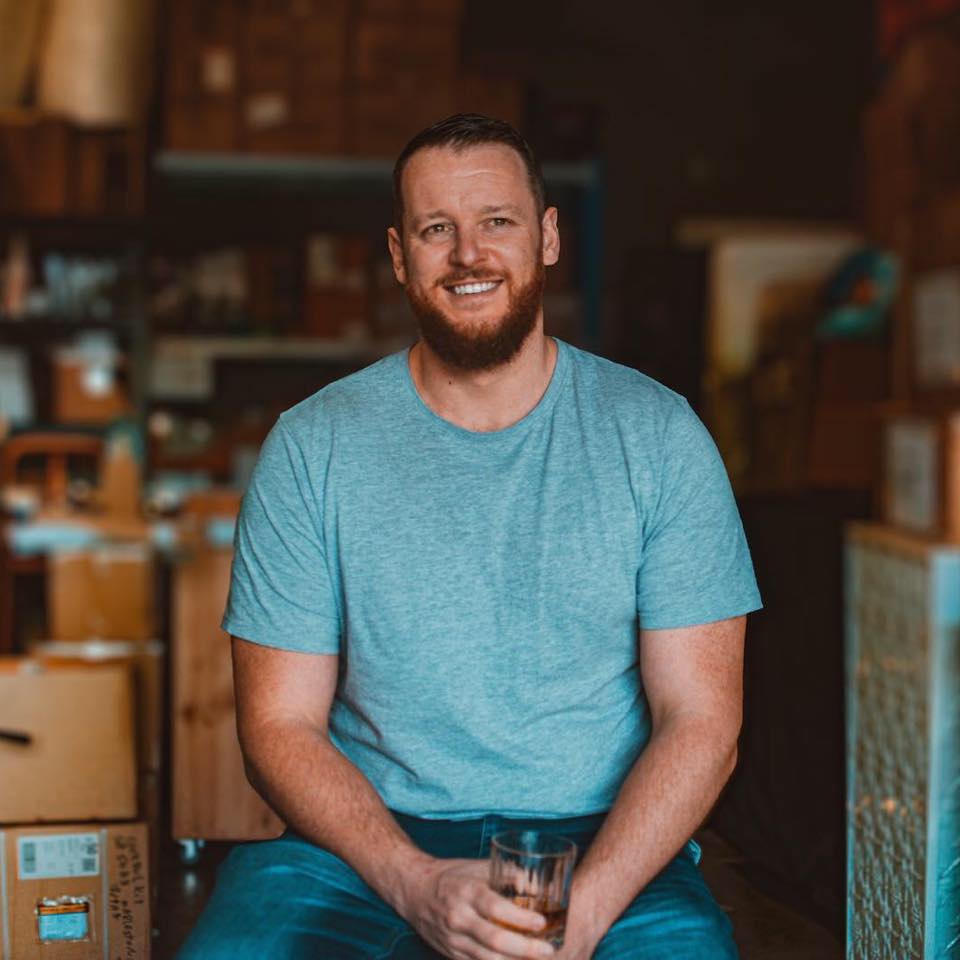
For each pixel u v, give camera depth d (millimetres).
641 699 1662
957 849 2057
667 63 6223
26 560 4344
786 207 6285
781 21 6293
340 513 1614
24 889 1925
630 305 5906
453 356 1609
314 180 5555
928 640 3100
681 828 1494
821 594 2238
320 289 5277
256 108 5207
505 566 1588
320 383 5598
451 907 1380
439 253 1604
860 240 5766
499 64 6184
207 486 5227
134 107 5133
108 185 5062
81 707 2006
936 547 3895
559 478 1611
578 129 5461
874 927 1878
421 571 1592
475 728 1591
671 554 1613
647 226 6227
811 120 6305
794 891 2041
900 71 5684
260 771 1570
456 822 1601
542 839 1400
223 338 5258
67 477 5074
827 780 2178
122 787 1988
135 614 3939
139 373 5031
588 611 1594
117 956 1935
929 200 4500
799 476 5133
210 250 5523
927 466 4152
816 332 5430
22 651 4543
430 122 5273
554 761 1603
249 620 1639
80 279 5062
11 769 1974
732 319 5777
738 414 5590
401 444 1637
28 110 5109
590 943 1411
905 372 4621
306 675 1631
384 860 1457
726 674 1618
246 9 5195
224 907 1498
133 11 5086
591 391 1671
